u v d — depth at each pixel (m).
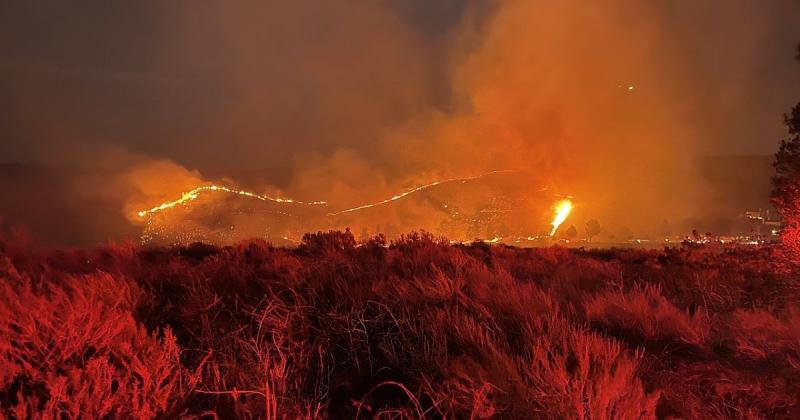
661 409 4.69
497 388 4.43
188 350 5.54
